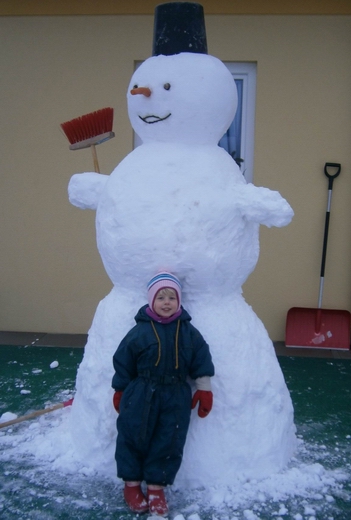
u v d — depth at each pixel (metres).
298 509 2.56
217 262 2.65
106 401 2.78
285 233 5.41
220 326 2.72
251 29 5.20
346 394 4.14
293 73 5.21
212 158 2.75
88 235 5.61
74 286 5.70
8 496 2.66
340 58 5.16
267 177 5.35
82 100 5.42
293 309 5.41
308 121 5.26
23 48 5.40
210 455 2.66
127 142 5.44
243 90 5.40
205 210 2.61
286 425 2.88
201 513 2.51
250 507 2.55
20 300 5.79
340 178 5.31
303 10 5.11
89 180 3.02
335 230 5.39
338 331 5.38
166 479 2.48
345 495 2.68
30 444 3.11
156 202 2.62
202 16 2.78
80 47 5.34
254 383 2.74
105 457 2.78
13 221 5.67
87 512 2.54
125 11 5.23
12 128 5.53
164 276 2.51
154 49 2.80
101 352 2.82
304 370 4.71
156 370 2.45
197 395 2.57
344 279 5.44
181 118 2.71
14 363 4.79
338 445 3.22
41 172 5.56
